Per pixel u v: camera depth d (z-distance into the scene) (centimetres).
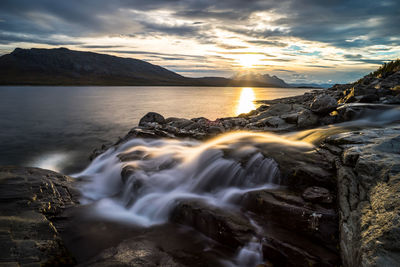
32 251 611
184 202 835
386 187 514
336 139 907
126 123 3606
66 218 841
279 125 1628
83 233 775
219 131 1694
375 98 1605
